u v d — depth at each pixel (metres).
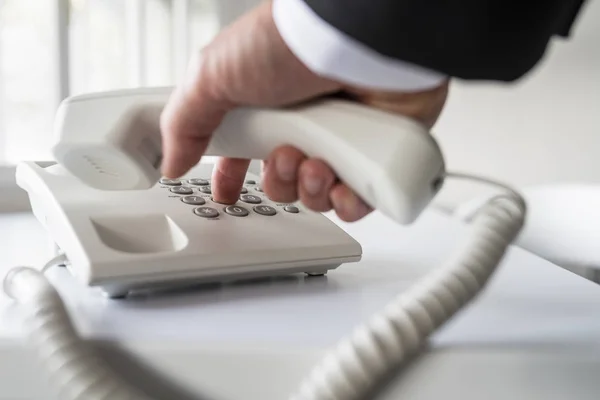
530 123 1.10
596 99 1.10
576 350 0.33
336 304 0.39
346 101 0.33
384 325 0.30
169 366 0.32
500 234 0.34
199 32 0.90
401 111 0.33
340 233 0.46
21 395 0.31
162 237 0.42
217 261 0.40
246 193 0.50
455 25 0.24
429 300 0.31
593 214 0.96
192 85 0.31
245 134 0.35
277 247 0.42
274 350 0.32
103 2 0.82
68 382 0.30
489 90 1.08
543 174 1.12
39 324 0.31
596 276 1.00
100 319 0.35
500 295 0.43
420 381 0.32
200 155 0.35
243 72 0.29
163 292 0.40
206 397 0.32
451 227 0.68
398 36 0.25
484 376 0.32
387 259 0.52
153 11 0.86
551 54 1.08
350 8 0.25
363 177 0.32
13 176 0.73
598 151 1.12
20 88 0.77
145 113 0.37
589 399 0.32
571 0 0.30
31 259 0.49
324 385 0.29
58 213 0.42
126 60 0.85
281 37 0.28
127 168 0.37
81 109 0.37
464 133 1.09
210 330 0.34
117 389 0.30
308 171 0.35
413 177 0.31
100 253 0.38
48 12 0.77
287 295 0.41
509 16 0.24
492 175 1.11
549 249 0.99
